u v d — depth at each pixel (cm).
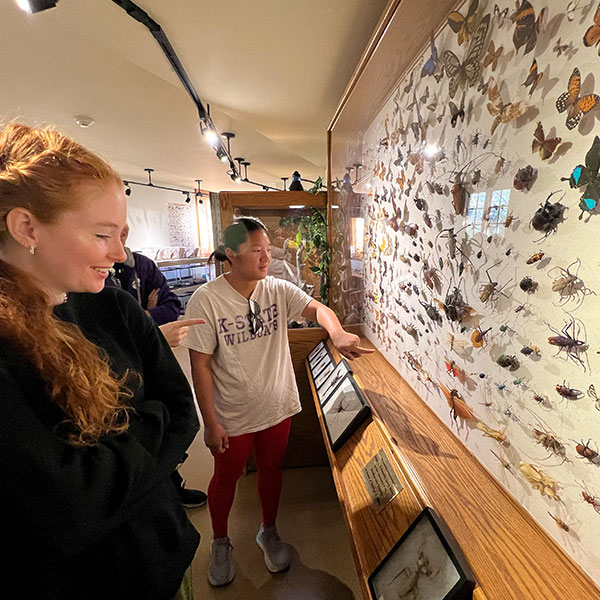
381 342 150
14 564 50
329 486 189
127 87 205
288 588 134
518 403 62
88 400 49
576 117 45
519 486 64
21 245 46
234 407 129
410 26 81
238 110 234
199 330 121
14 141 45
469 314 76
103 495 48
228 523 165
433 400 99
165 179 564
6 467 41
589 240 45
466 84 71
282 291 137
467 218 74
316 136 287
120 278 163
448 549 56
